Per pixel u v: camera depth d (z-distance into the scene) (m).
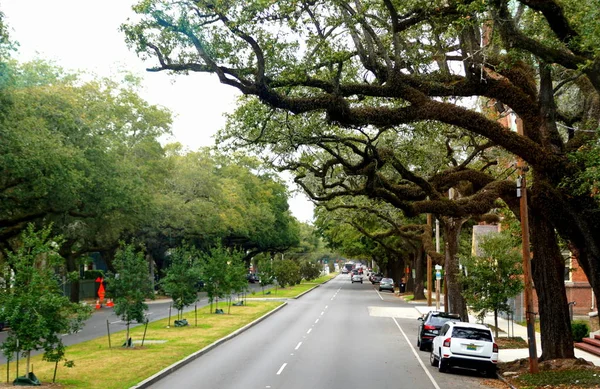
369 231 68.81
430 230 41.28
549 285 20.20
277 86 17.98
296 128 22.61
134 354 22.20
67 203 36.06
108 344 25.28
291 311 47.31
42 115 34.09
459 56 20.75
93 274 70.69
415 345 27.73
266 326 35.59
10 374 17.81
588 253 18.19
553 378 17.56
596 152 15.55
